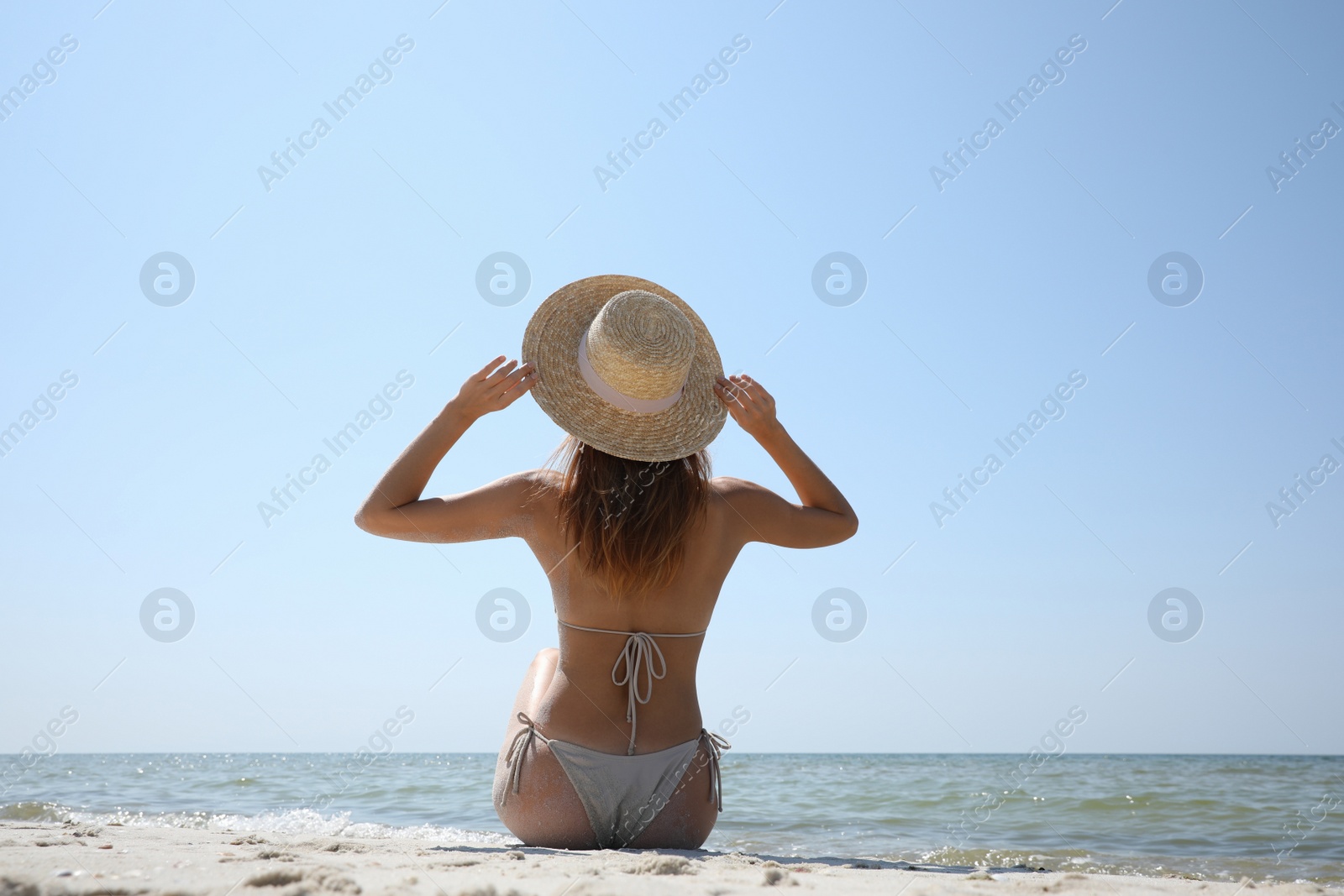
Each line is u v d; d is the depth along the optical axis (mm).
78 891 1521
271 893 1517
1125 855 4578
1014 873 2252
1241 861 4426
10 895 1495
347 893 1518
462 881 1673
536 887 1609
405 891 1537
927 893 1720
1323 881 3650
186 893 1514
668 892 1587
